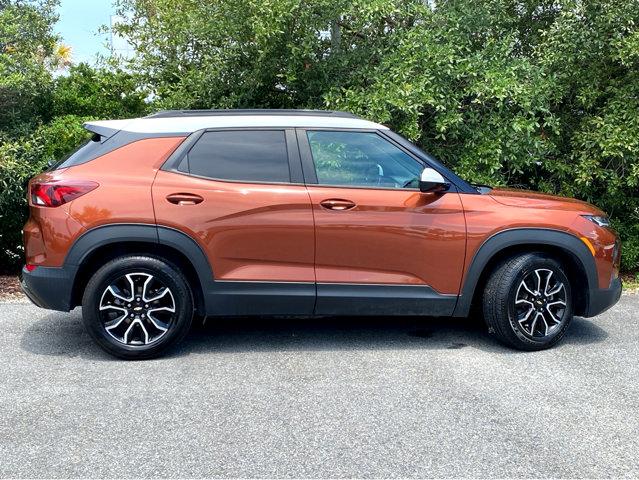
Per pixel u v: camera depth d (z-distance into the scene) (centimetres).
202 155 471
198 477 309
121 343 463
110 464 320
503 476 312
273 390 415
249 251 464
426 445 342
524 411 386
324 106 755
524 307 493
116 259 457
